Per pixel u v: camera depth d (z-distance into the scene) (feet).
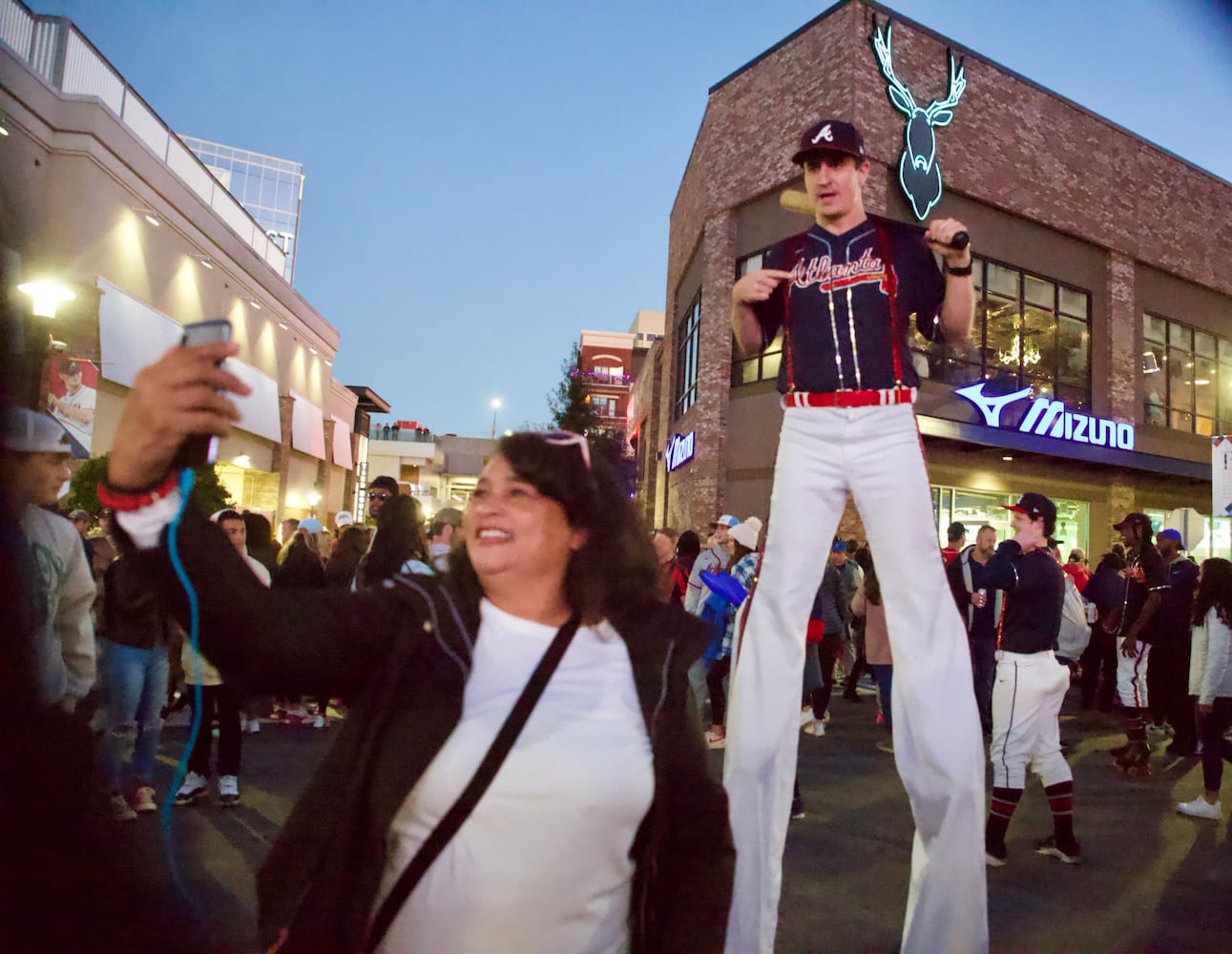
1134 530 22.39
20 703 3.67
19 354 3.43
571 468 5.17
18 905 3.66
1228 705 16.51
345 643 4.56
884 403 8.52
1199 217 62.90
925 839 8.48
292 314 76.07
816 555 8.68
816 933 10.28
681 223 66.90
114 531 4.08
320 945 4.23
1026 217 52.49
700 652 5.25
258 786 16.46
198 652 4.29
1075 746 24.07
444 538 18.95
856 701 30.89
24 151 40.55
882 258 8.66
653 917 4.94
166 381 3.85
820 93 46.34
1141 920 11.03
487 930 4.30
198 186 62.03
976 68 50.03
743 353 9.67
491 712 4.55
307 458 83.76
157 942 4.05
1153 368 58.44
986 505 50.83
